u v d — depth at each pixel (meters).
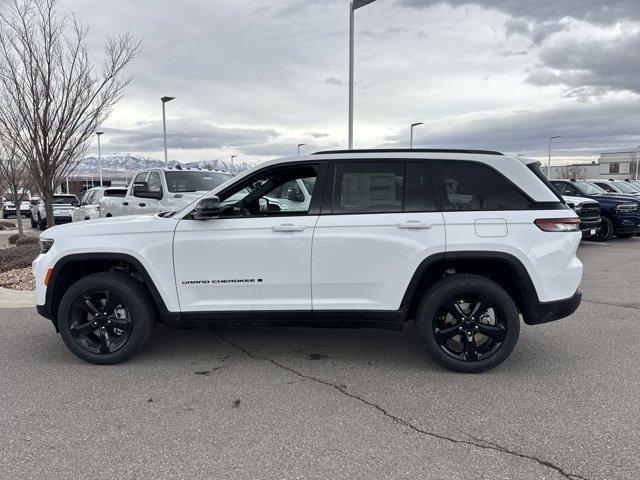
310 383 4.28
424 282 4.57
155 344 5.33
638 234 16.30
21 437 3.38
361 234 4.35
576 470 2.97
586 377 4.37
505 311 4.32
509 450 3.20
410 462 3.07
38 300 4.73
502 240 4.25
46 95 9.95
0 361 4.86
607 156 89.31
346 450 3.21
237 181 4.61
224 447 3.25
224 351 5.10
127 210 11.25
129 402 3.92
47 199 10.80
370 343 5.34
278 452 3.19
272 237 4.41
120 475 2.94
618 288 8.12
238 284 4.49
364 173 4.48
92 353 4.69
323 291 4.45
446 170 4.43
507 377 4.38
